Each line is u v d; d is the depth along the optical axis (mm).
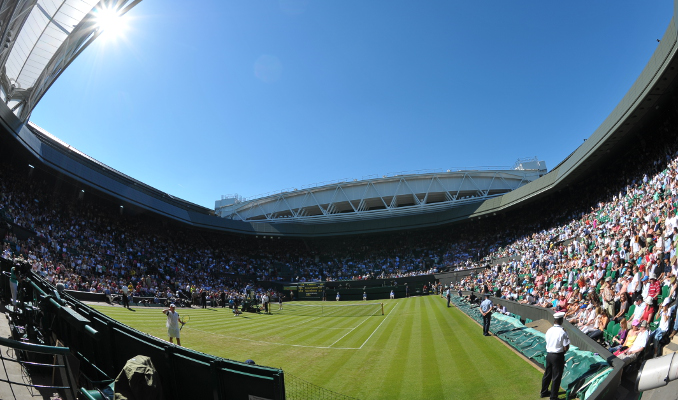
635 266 15758
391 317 28766
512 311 22500
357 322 26953
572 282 21812
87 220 41906
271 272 61281
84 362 7305
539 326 16219
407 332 20578
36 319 8570
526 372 10672
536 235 44250
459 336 17641
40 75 29672
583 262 23125
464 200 56250
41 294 8336
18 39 25938
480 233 56906
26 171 36031
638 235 18297
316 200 63188
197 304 37594
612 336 12688
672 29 19656
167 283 42938
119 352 6625
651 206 22062
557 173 39406
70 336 7656
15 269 11133
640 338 9648
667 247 13945
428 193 60469
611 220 27656
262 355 15375
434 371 11945
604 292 14875
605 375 7637
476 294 30875
